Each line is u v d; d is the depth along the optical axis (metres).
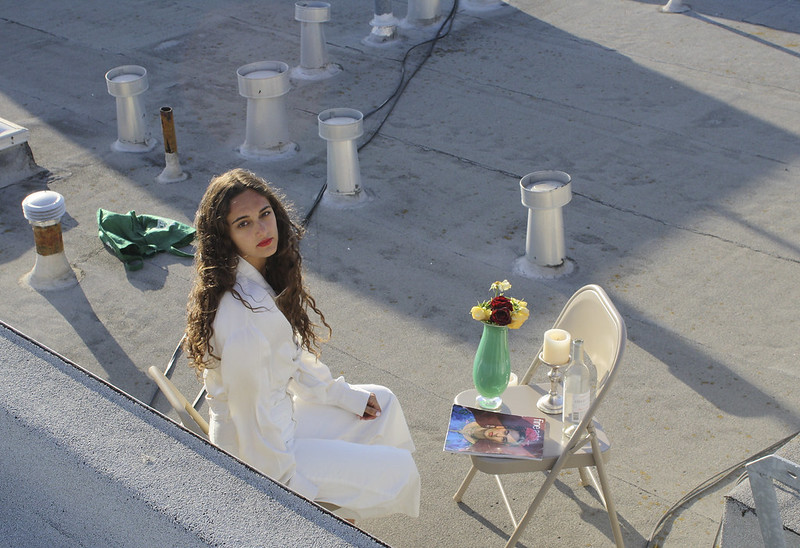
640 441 4.33
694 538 3.72
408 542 3.71
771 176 7.29
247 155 7.85
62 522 1.79
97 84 9.43
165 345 5.20
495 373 3.46
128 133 7.91
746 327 5.27
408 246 6.34
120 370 4.97
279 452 2.96
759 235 6.38
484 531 3.77
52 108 8.84
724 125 8.28
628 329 5.29
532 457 3.21
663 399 4.64
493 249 6.28
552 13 11.53
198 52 10.31
